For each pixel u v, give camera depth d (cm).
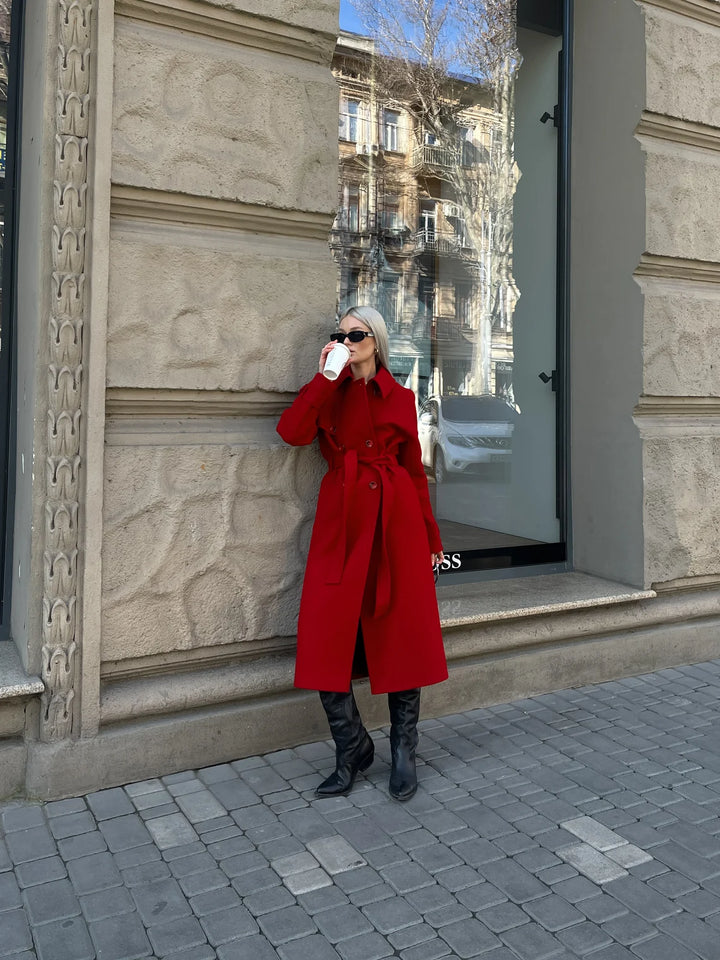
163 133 308
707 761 336
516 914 233
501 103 488
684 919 232
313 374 344
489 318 488
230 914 230
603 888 246
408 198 454
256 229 337
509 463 493
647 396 447
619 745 351
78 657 297
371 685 306
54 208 287
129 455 305
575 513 486
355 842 269
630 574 450
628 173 448
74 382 292
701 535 465
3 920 227
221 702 329
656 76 441
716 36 465
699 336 463
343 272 429
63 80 285
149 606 310
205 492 320
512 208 493
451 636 384
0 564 343
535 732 364
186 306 314
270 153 331
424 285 461
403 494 313
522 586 446
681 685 428
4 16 342
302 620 305
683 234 453
